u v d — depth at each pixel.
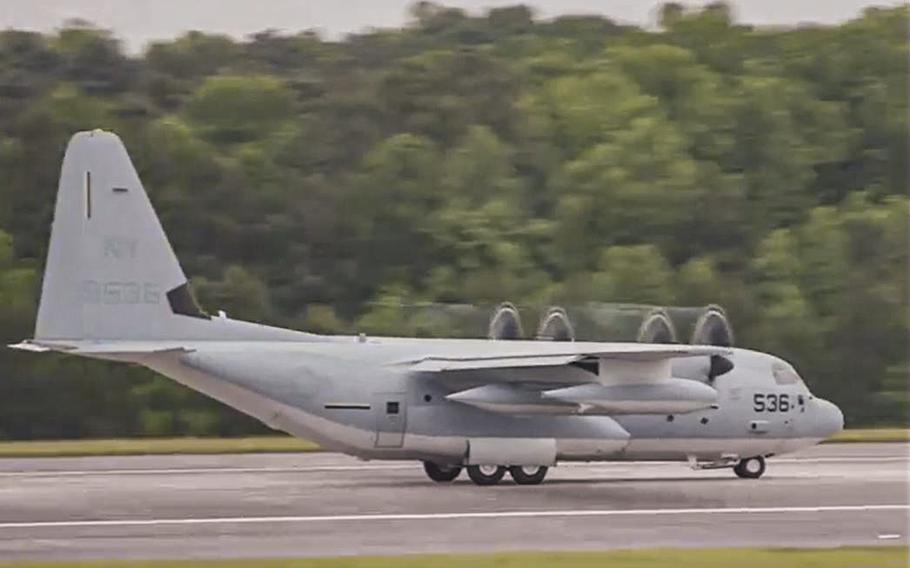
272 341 147.12
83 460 178.50
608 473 164.75
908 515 123.06
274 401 143.50
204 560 94.94
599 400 142.38
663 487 146.50
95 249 142.62
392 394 145.25
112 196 143.38
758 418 156.25
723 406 155.12
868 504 131.00
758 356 159.50
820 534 110.94
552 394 143.38
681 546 103.94
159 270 144.25
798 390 158.62
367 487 143.88
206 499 130.50
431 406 145.88
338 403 144.25
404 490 141.12
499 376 146.62
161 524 113.31
